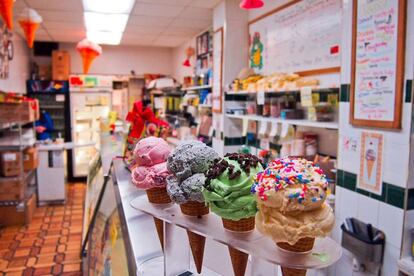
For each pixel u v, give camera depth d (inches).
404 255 77.8
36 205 223.3
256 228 38.2
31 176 222.5
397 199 77.9
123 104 316.2
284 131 135.1
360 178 88.4
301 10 135.2
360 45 86.6
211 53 224.2
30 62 297.1
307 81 122.8
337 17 115.6
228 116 180.1
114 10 186.9
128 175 86.7
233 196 36.3
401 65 75.6
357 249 84.2
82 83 290.0
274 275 39.6
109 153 134.1
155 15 198.4
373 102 83.1
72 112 290.2
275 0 153.3
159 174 47.5
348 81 92.0
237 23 178.7
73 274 136.9
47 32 248.7
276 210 32.5
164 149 50.6
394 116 77.5
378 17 80.9
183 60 299.3
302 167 33.8
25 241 168.4
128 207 67.1
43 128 269.1
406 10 74.2
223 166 37.4
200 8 186.5
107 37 266.8
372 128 84.4
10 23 106.2
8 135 207.9
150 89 313.0
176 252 46.7
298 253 34.1
